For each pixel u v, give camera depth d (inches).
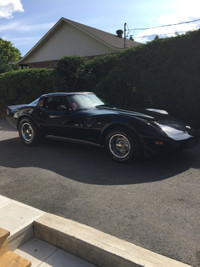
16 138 253.1
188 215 93.0
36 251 78.5
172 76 265.7
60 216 94.5
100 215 94.3
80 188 121.0
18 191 119.8
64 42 739.4
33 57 822.5
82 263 73.4
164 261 66.4
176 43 263.0
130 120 150.3
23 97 404.5
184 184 123.2
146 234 81.6
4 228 80.7
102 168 151.0
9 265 68.4
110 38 746.2
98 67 360.2
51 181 131.6
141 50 291.6
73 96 191.6
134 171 144.1
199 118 259.4
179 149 145.3
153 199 107.0
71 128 181.3
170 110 273.1
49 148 205.5
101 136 165.6
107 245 72.3
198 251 72.8
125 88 312.5
